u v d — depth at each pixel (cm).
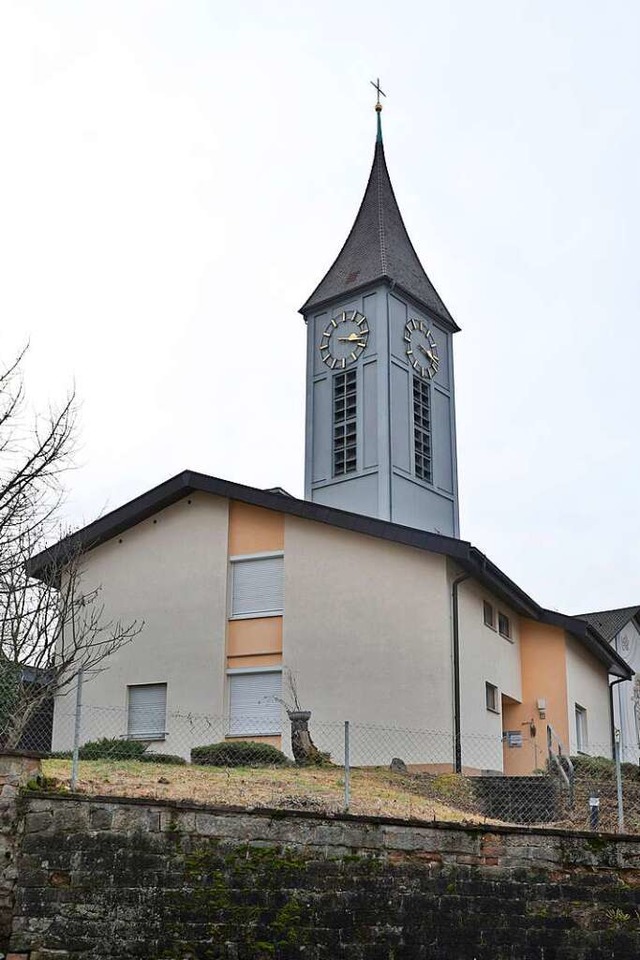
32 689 2047
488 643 2861
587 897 1495
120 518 2981
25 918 1383
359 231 4409
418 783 1986
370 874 1445
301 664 2717
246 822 1436
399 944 1429
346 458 4041
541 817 1900
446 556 2633
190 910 1397
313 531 2806
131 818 1416
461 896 1461
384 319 4116
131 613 2950
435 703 2553
